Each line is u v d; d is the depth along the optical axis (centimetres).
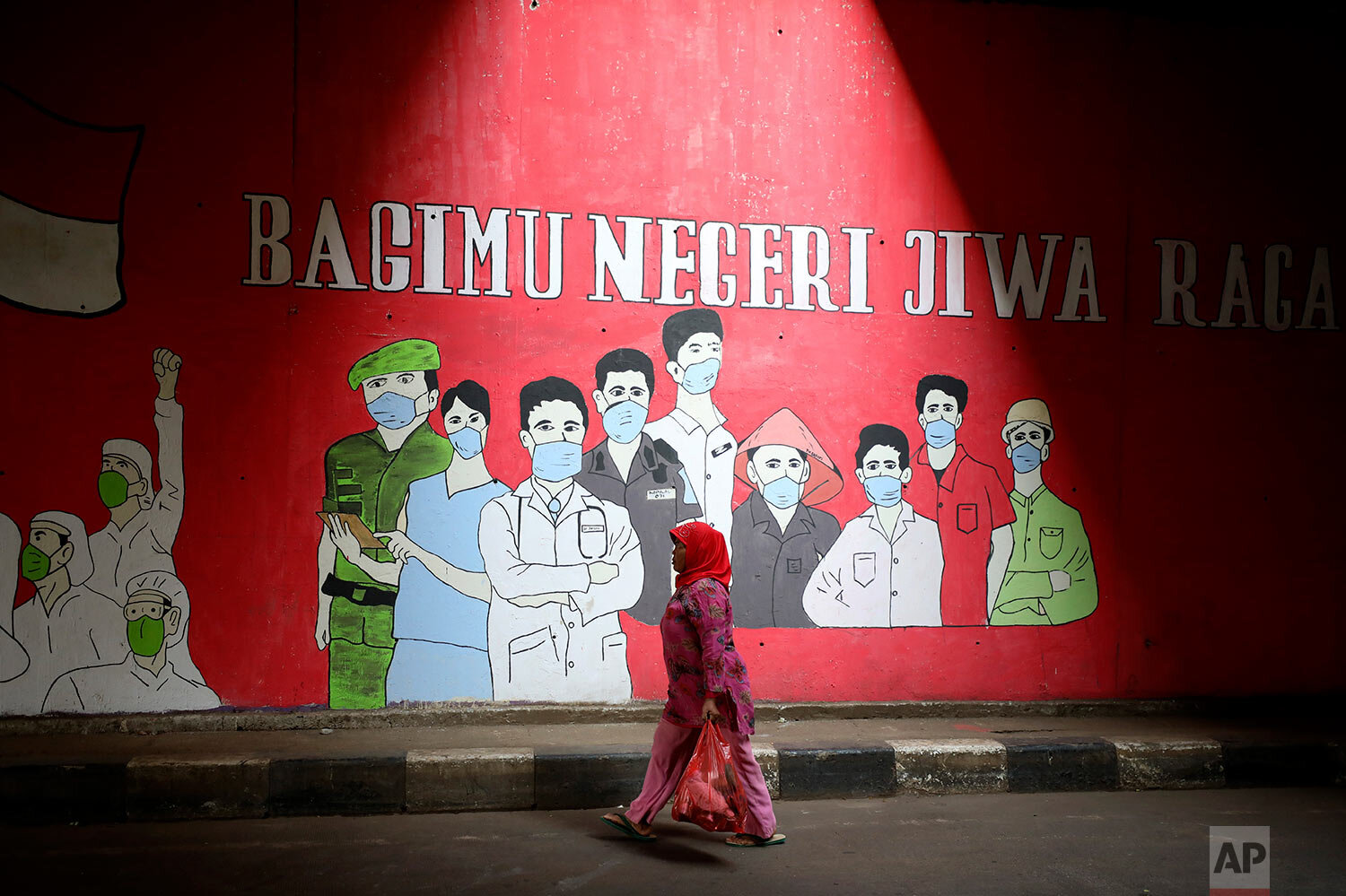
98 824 472
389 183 581
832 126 620
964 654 625
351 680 573
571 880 403
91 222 558
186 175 565
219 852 433
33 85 554
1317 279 648
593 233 598
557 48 596
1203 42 644
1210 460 646
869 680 616
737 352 610
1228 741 564
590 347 598
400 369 581
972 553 627
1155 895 396
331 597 573
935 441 626
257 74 571
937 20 628
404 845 445
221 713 562
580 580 593
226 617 564
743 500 609
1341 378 650
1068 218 636
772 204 614
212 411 566
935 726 591
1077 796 538
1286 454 652
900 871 419
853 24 621
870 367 621
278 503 570
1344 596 650
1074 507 636
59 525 554
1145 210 641
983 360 630
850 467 618
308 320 574
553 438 593
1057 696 631
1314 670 647
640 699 595
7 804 470
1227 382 647
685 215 606
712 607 435
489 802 498
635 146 603
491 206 589
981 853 443
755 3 615
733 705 436
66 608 553
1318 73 648
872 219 622
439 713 576
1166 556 641
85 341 557
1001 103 632
